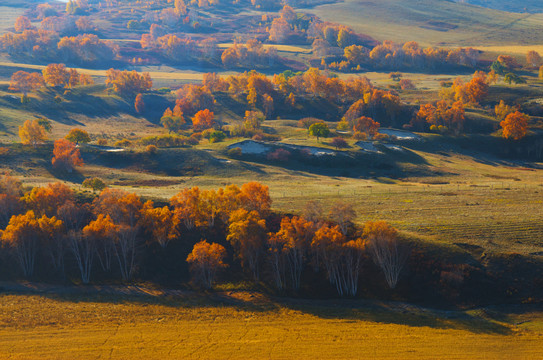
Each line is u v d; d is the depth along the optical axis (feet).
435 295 236.63
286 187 394.93
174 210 289.33
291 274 256.52
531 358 176.24
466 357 177.37
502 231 281.33
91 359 177.78
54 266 264.72
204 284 254.47
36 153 461.37
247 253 259.39
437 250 256.32
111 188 363.15
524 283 235.20
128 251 274.57
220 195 298.35
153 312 224.74
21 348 185.98
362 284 248.93
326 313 225.56
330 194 366.22
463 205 335.26
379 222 256.52
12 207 301.02
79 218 300.81
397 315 221.87
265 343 191.21
